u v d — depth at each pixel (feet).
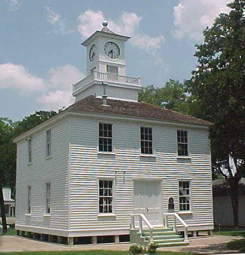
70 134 88.69
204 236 102.53
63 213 88.22
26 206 112.57
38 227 102.22
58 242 90.84
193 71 125.08
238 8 107.24
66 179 88.02
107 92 128.36
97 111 91.76
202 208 103.76
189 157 103.96
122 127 95.50
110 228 89.51
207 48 126.41
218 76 83.51
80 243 88.79
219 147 117.91
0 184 171.73
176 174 101.09
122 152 94.32
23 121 171.12
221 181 167.53
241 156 118.32
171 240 86.07
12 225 191.93
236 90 80.18
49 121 97.91
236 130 100.17
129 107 103.14
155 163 98.43
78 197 87.20
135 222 93.30
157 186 98.12
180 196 101.04
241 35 95.25
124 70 139.13
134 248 69.36
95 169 90.22
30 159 112.47
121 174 93.25
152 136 99.45
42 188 101.55
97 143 91.40
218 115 101.14
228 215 150.51
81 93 136.56
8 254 68.23
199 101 118.52
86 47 145.18
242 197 145.38
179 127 103.91
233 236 102.47
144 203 95.20
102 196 90.17
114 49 138.62
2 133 191.62
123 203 92.38
